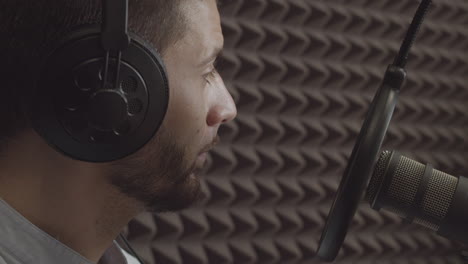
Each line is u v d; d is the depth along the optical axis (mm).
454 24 2510
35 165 507
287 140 2117
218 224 1970
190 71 516
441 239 2447
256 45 2027
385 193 664
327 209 2195
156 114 479
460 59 2508
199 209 1955
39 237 523
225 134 1993
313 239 2168
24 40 451
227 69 1975
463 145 2541
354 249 2240
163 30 486
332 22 2195
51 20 449
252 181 2057
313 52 2154
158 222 1860
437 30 2441
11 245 515
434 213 659
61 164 506
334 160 2191
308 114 2156
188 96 520
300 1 2107
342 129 2215
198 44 513
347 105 2215
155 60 467
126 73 462
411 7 2377
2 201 511
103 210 537
